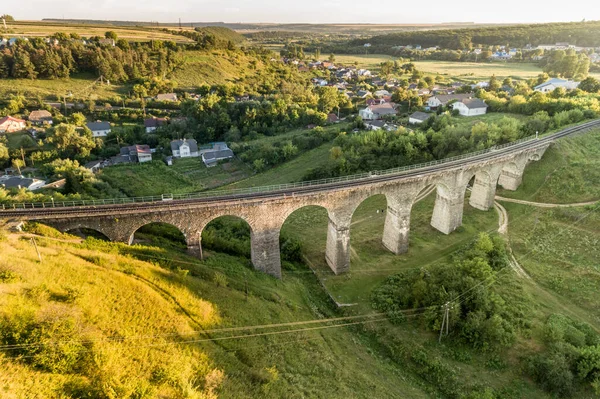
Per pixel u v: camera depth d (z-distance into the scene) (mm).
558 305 48406
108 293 35469
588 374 38469
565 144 81500
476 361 41656
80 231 44781
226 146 132375
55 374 26438
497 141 87375
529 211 68750
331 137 126875
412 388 39938
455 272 49906
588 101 107562
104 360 28422
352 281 55531
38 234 39969
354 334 46750
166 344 33062
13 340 26891
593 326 45188
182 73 199750
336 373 38062
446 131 95812
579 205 66188
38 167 109438
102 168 114500
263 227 49719
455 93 164375
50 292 32875
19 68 168750
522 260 56906
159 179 108062
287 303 46531
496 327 42562
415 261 59094
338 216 53875
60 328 28547
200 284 41906
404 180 56688
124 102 166625
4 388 23969
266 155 116938
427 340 44531
